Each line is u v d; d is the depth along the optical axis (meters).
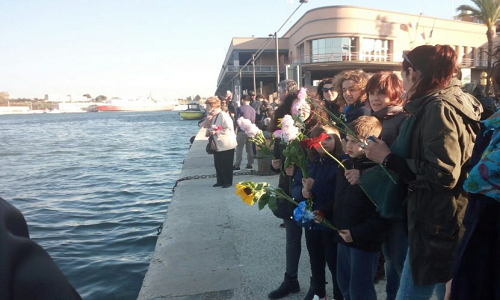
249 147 9.66
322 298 3.21
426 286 2.13
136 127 50.88
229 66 47.59
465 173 2.01
